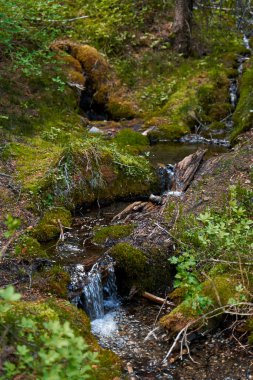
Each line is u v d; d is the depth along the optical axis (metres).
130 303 4.23
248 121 7.05
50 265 4.24
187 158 5.93
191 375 3.37
